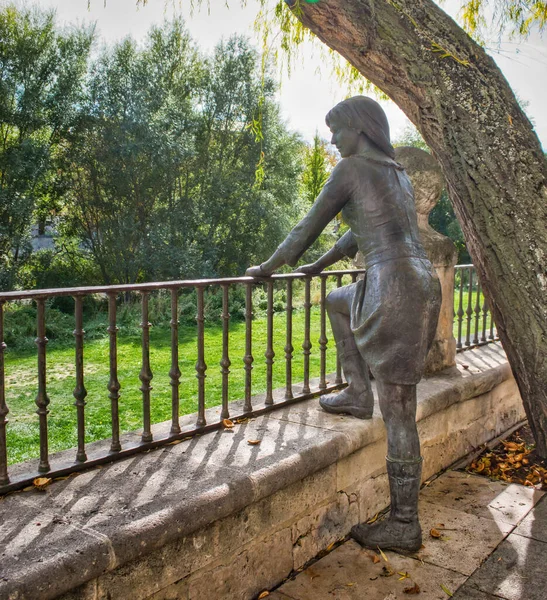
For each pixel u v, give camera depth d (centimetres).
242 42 1831
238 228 1856
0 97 1554
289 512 286
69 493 240
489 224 356
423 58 357
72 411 542
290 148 2061
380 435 347
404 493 304
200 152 1817
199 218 1755
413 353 289
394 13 359
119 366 771
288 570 288
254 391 606
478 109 353
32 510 224
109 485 249
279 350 874
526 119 362
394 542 307
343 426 336
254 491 257
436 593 271
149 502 231
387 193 293
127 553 205
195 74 1878
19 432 471
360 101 305
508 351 398
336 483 320
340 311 350
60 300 1440
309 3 361
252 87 1841
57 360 832
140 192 1697
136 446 289
